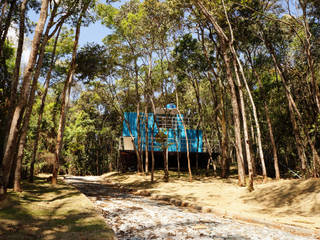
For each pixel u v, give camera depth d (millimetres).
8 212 6117
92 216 6234
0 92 14109
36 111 25094
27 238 4426
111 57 21172
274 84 22594
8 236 4414
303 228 6293
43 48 11953
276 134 23656
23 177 18984
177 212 8164
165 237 5020
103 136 41250
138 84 24859
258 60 20641
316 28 16219
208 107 29281
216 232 5488
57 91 26250
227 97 27516
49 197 9305
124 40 22656
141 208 8422
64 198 9031
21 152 10180
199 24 19094
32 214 6207
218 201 11695
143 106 31812
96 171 43750
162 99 26031
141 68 24328
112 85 26016
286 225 6566
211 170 27156
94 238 4480
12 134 7820
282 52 19344
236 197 12281
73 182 19797
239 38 18578
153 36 19969
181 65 22016
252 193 12203
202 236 5137
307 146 19547
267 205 10117
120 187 18266
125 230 5500
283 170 26234
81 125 36906
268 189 11938
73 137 36125
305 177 16516
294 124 17297
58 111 26531
